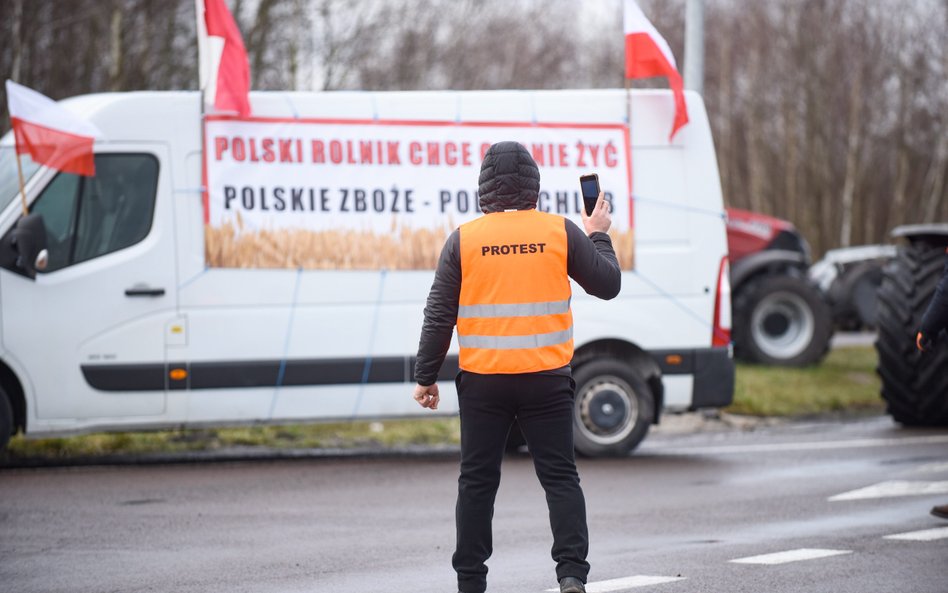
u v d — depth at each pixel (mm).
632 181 16391
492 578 9680
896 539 11062
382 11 41062
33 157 15094
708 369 16453
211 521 12102
